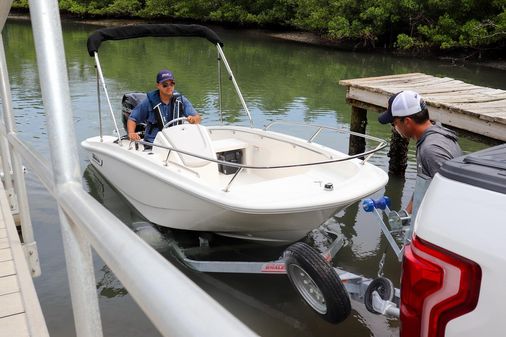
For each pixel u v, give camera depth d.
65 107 0.92
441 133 2.63
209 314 0.41
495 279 1.05
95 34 4.38
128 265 0.53
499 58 18.64
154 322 0.45
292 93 11.64
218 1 29.38
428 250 1.18
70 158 0.93
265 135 4.71
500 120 4.50
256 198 3.27
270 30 27.98
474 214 1.10
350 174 3.76
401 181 5.84
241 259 3.82
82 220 0.73
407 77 6.98
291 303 3.27
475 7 18.58
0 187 3.30
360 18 21.64
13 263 2.25
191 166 3.94
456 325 1.14
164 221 4.03
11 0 1.65
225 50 20.84
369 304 2.65
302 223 3.39
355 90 6.48
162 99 4.65
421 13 19.86
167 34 4.71
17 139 1.95
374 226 4.51
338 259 3.92
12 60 15.68
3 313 1.86
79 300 0.98
